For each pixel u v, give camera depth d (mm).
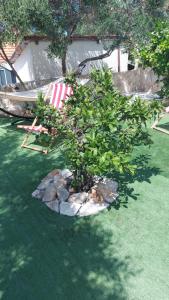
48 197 5457
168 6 13461
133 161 6602
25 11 10438
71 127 5016
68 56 16703
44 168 6730
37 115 5199
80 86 5227
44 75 15844
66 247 4328
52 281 3775
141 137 5539
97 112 4660
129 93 14711
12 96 9656
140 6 12656
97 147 4469
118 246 4273
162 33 8242
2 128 9609
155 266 3895
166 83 9328
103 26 12836
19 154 7574
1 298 3584
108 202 5230
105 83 5203
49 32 11875
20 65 15672
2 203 5535
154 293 3527
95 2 12219
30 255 4223
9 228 4820
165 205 5082
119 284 3680
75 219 4922
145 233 4477
